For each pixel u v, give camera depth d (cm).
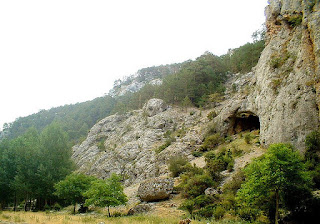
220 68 6712
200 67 6538
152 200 2233
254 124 3288
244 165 2227
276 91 2433
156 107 6041
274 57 2661
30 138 3700
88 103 11500
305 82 2064
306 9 2322
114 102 10475
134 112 7225
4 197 3362
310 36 2162
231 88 5578
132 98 8400
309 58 2125
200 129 4016
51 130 3719
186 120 5122
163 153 3709
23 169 3250
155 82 11538
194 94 6116
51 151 3503
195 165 2611
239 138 3131
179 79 6488
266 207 1328
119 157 4791
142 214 1848
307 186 1278
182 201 2030
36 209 3259
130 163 4372
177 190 2284
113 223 1470
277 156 1245
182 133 4356
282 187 1223
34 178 3177
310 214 1257
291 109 2097
